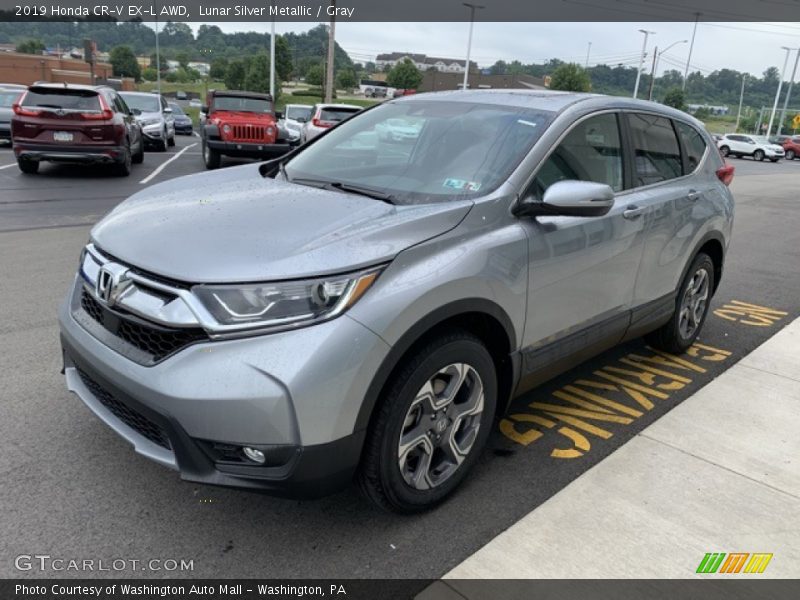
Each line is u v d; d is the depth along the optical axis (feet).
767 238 34.60
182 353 7.70
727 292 22.77
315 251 8.00
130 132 46.26
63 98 40.42
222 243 8.25
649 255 13.00
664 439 11.98
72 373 9.95
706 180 15.40
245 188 10.79
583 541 9.05
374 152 11.78
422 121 11.94
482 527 9.26
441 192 10.10
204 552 8.52
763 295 22.58
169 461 8.04
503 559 8.62
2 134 59.82
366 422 8.04
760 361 16.06
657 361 15.78
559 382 14.33
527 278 9.89
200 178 12.17
